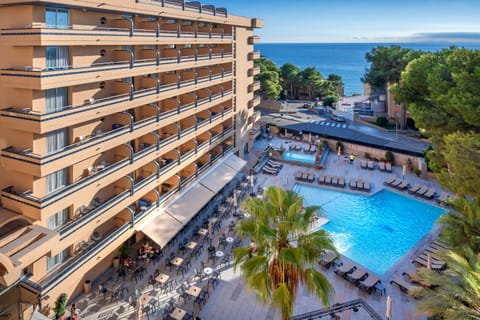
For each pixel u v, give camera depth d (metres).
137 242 29.16
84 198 23.25
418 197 39.03
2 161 19.78
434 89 31.62
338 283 24.69
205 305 22.42
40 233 18.39
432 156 32.12
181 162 31.59
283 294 15.60
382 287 24.30
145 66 26.33
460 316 14.52
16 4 19.02
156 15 27.75
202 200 32.00
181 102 34.88
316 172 46.50
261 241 16.89
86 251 23.16
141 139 28.75
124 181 25.36
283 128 60.59
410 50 64.69
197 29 35.69
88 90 23.08
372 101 73.94
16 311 15.64
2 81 19.31
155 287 23.88
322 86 92.06
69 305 21.78
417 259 26.52
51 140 20.89
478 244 19.89
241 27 44.22
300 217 16.86
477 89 26.83
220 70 39.66
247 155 50.62
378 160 50.00
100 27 23.91
